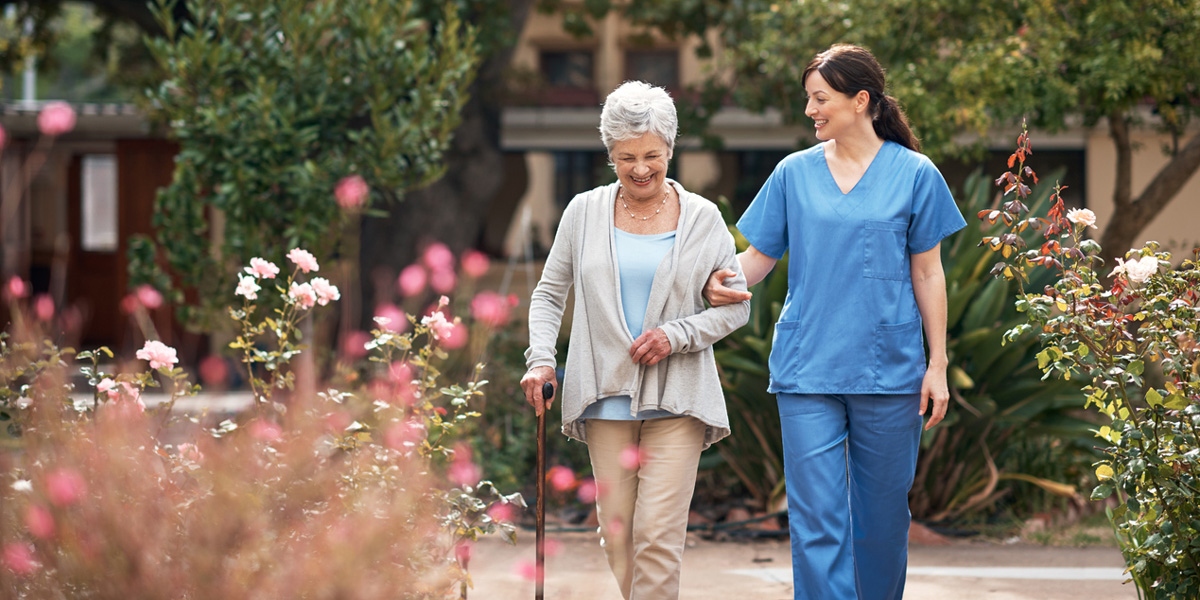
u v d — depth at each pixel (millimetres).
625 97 3701
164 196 9195
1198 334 3836
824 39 10508
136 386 4125
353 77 8992
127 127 16031
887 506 4141
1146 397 3828
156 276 9336
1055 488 7059
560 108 15406
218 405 4410
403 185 9117
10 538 2875
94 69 19062
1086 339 3953
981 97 9383
